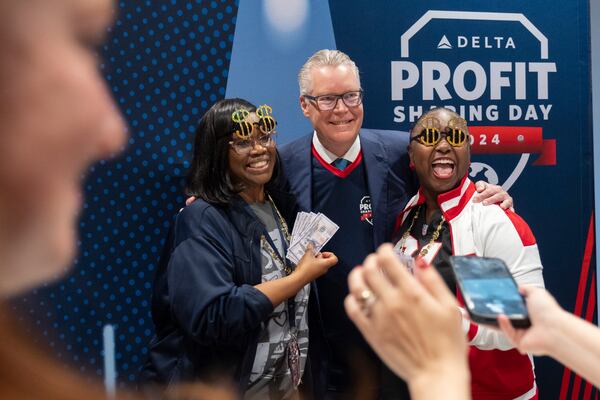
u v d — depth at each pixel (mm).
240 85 2895
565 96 3064
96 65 329
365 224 2635
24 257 320
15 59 310
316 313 2541
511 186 3062
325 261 2322
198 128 2377
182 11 2840
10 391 298
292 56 2900
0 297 314
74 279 2840
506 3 3000
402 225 2586
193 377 2281
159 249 2910
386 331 629
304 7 2891
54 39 316
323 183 2635
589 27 3043
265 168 2352
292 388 2355
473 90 3010
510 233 2318
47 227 322
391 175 2641
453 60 2988
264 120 2336
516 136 3047
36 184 316
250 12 2875
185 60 2861
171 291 2271
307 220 2381
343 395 2596
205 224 2281
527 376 2391
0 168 310
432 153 2414
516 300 945
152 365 2361
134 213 2885
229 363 2266
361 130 2768
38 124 313
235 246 2295
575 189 3090
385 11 2928
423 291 626
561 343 958
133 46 2814
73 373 319
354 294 656
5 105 309
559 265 3094
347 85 2523
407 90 2965
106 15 329
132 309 2908
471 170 3037
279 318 2332
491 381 2332
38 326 331
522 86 3033
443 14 2963
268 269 2344
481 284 964
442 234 2410
